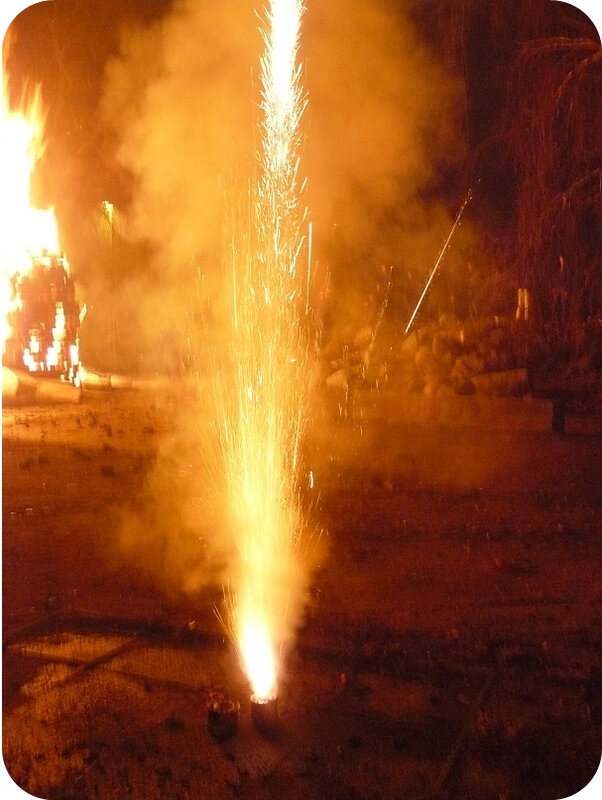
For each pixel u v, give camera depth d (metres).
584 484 7.81
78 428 11.21
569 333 13.16
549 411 10.56
